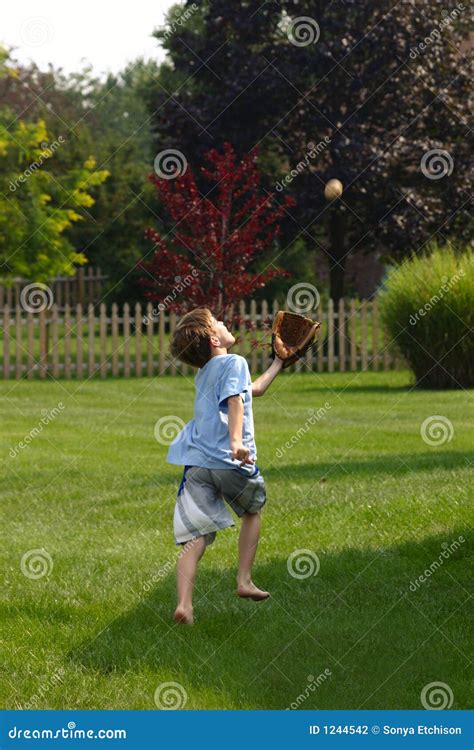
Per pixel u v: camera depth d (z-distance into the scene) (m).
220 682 5.21
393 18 24.73
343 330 23.86
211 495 5.78
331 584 6.59
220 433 5.80
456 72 25.89
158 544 7.70
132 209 34.41
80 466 11.30
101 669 5.34
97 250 34.28
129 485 10.10
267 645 5.62
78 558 7.36
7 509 9.17
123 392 19.41
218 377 5.85
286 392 18.94
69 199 25.92
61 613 6.17
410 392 19.03
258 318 23.55
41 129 24.70
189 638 5.72
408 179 25.83
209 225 21.78
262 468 10.83
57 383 21.67
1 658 5.46
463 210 25.61
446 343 20.00
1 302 35.12
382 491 9.02
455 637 5.68
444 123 25.75
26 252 24.77
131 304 32.53
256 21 25.33
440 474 9.76
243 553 5.89
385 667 5.36
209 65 26.69
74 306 36.66
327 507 8.54
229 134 26.02
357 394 18.59
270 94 25.27
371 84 25.08
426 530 7.64
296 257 33.44
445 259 21.06
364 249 27.58
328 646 5.59
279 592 6.45
